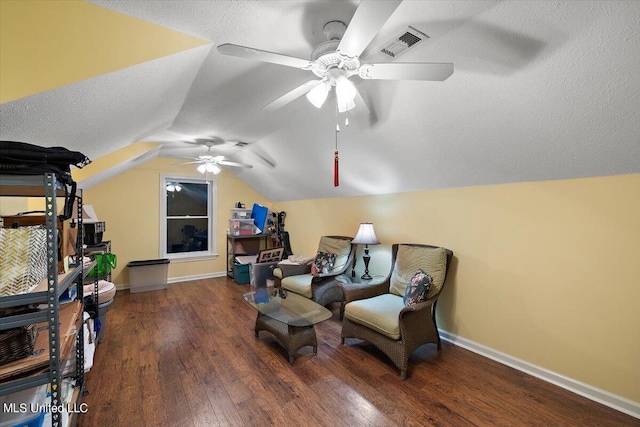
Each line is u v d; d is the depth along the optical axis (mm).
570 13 1180
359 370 2242
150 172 4703
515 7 1227
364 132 2592
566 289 2031
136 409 1791
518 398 1905
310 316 2395
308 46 1572
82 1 1100
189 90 2061
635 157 1646
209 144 3621
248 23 1359
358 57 1261
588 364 1933
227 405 1835
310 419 1715
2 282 1052
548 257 2119
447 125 2080
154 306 3723
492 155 2143
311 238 4770
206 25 1352
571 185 1996
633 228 1753
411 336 2207
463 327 2646
